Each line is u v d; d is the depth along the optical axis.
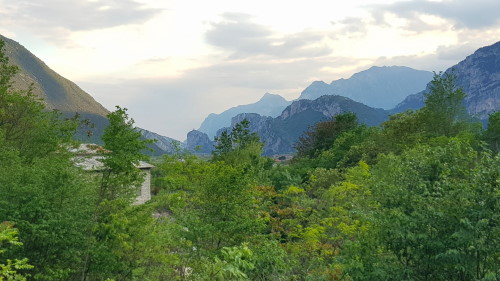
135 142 14.30
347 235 21.02
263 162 52.16
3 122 19.55
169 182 32.69
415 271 12.06
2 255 11.62
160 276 15.45
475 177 11.12
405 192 12.84
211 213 17.80
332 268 16.66
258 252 15.42
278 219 24.92
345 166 48.97
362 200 23.05
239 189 18.03
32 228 11.55
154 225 15.09
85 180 14.21
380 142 48.12
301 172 51.19
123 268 13.70
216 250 16.33
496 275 10.57
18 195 12.18
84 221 13.09
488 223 10.69
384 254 13.17
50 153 18.94
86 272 13.86
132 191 15.23
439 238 11.41
